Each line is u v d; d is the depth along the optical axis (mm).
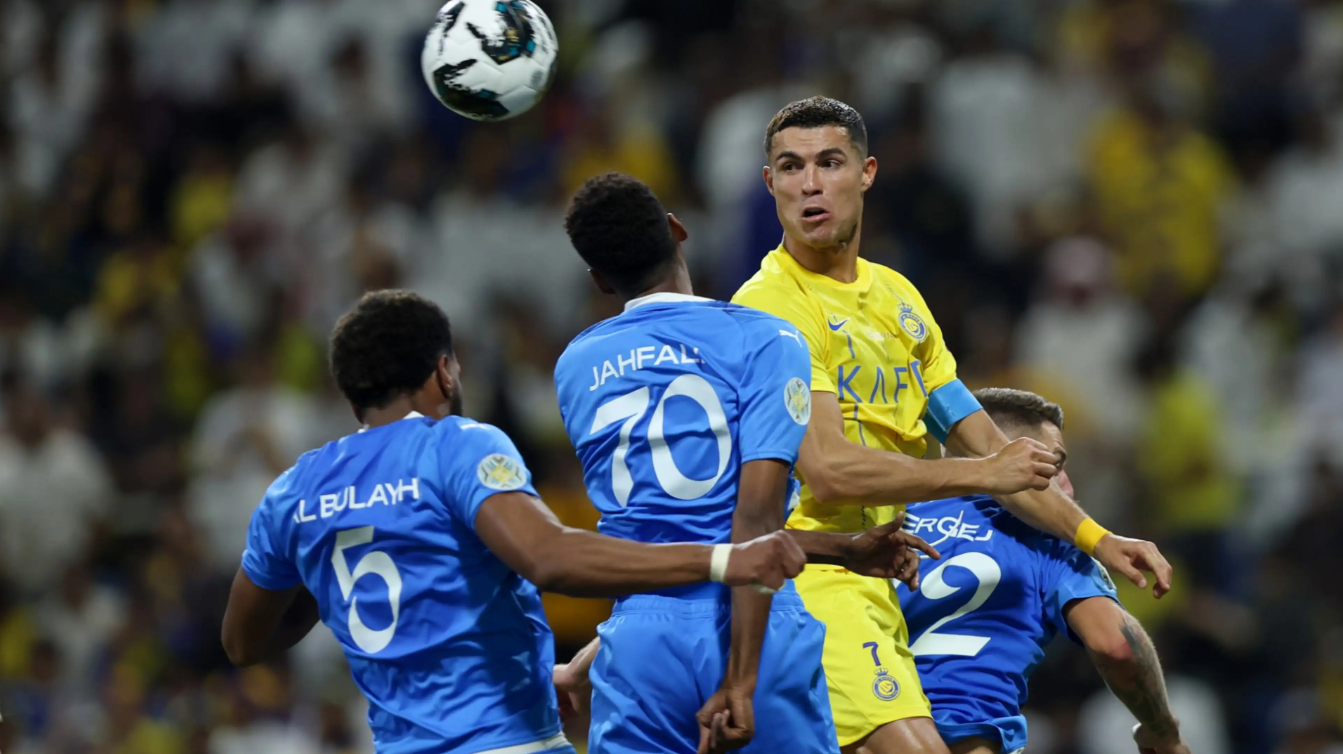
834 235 17219
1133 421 38781
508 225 45750
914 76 43094
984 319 39562
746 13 50281
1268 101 46156
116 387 45969
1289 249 44344
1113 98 44781
